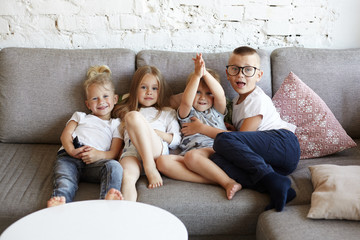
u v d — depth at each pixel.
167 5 2.28
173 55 2.17
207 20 2.32
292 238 1.35
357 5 2.33
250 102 1.97
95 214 1.28
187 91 1.95
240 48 2.03
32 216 1.27
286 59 2.16
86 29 2.29
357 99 2.13
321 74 2.13
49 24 2.28
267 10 2.31
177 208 1.57
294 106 2.03
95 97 2.01
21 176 1.77
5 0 2.22
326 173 1.62
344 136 1.96
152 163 1.77
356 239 1.32
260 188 1.65
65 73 2.09
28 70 2.07
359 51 2.19
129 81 2.14
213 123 2.04
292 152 1.79
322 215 1.43
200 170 1.73
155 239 1.16
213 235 1.65
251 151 1.72
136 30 2.32
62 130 2.08
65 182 1.65
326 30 2.38
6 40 2.29
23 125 2.06
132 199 1.61
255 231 1.62
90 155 1.83
